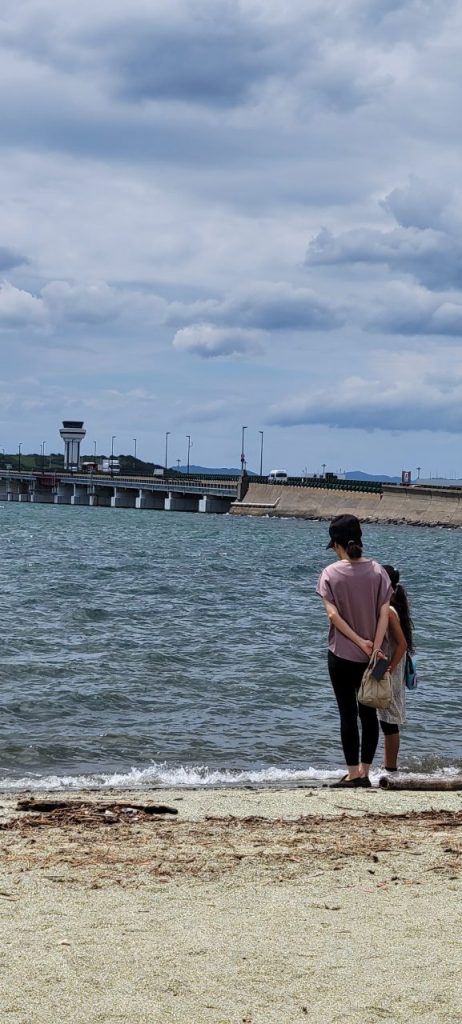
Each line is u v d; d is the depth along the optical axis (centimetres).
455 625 2909
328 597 1058
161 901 605
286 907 596
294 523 15088
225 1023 435
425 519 14838
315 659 2264
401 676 1220
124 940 529
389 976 485
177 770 1274
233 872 678
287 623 2908
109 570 4859
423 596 3919
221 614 3106
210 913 582
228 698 1814
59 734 1502
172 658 2225
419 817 898
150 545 7500
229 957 507
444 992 468
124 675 2012
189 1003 452
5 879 648
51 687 1873
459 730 1562
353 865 702
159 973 484
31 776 1241
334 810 939
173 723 1602
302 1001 457
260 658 2250
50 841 768
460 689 1912
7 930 541
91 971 484
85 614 2984
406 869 694
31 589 3753
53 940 527
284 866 696
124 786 1172
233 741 1483
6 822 847
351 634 1047
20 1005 445
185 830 821
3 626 2678
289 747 1448
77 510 19162
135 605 3297
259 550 7300
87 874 666
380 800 995
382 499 15800
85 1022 432
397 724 1223
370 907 598
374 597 1054
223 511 19825
